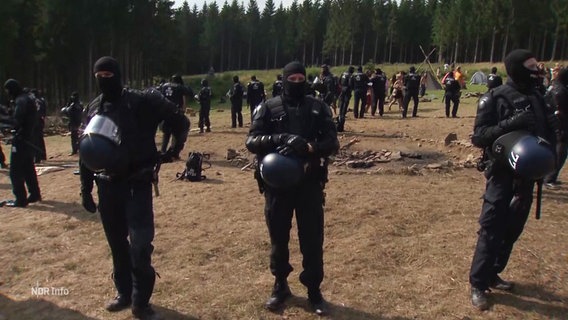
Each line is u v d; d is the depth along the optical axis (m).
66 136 22.73
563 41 62.88
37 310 4.59
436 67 55.50
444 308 4.45
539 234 6.06
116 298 4.57
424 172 9.92
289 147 3.96
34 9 41.56
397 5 84.88
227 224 6.78
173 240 6.21
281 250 4.34
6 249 6.08
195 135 16.28
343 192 8.16
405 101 18.78
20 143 7.98
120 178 4.08
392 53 91.38
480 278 4.42
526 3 61.09
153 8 52.06
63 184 9.88
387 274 5.18
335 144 4.13
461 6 70.44
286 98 4.20
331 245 5.96
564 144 8.16
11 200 8.41
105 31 46.00
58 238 6.46
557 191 8.13
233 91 18.56
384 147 13.05
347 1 83.25
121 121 4.04
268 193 4.23
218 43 93.06
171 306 4.56
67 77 46.38
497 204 4.28
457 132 14.54
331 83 15.95
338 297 4.70
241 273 5.27
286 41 94.06
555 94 7.20
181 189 8.77
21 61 41.72
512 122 4.11
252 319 4.32
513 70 4.18
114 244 4.36
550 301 4.53
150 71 61.09
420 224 6.58
